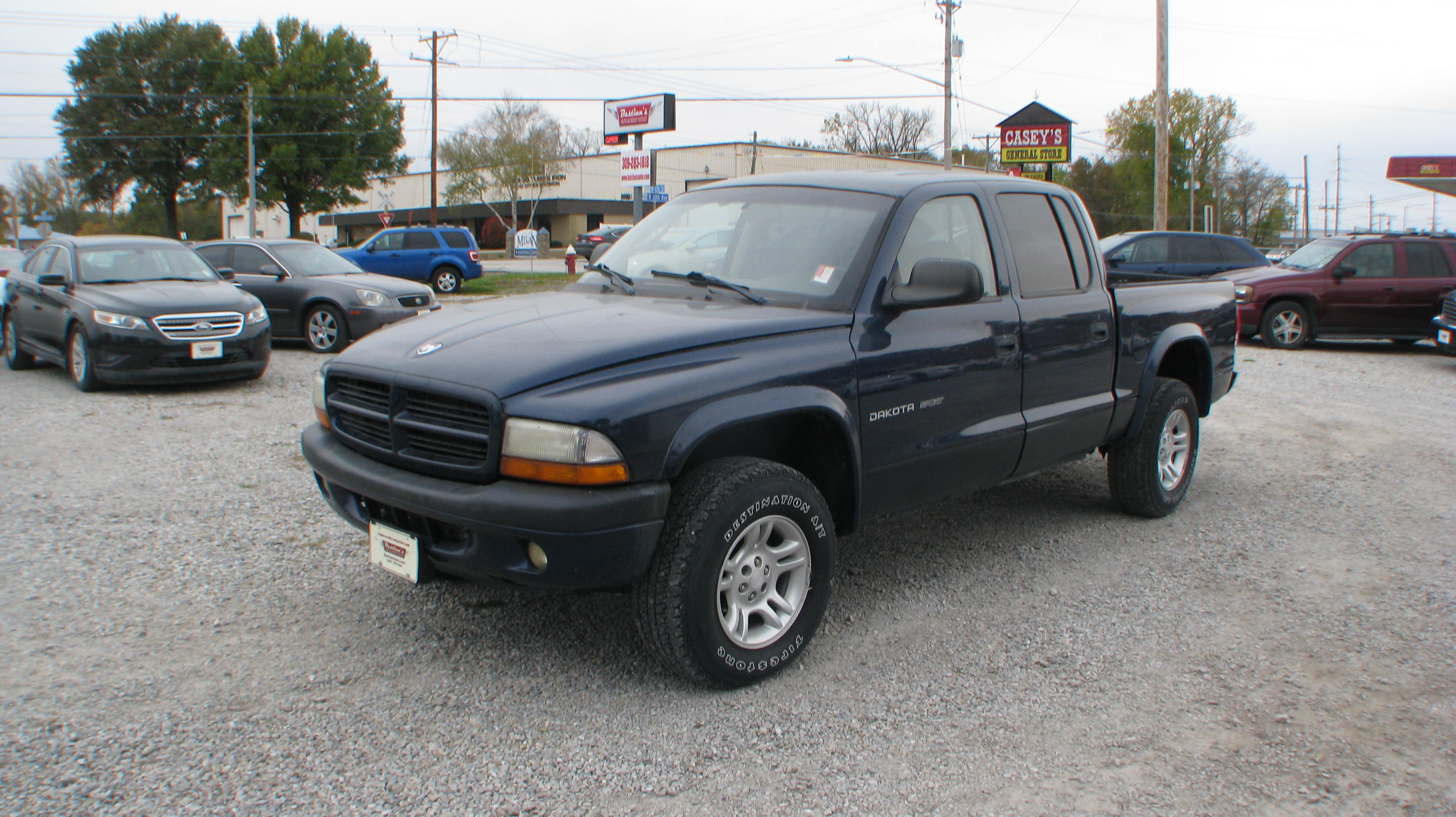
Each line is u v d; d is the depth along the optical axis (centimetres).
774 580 338
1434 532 520
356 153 5509
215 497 550
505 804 261
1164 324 518
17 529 486
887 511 382
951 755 290
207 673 334
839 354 346
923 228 393
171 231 6062
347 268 1319
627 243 447
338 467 340
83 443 683
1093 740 299
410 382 318
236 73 5375
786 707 318
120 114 5659
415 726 302
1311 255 1446
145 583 417
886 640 374
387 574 433
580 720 307
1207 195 7738
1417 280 1320
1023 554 480
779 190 423
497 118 5672
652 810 259
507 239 5028
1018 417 426
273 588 414
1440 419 850
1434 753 293
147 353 868
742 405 315
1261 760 289
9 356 1079
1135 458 519
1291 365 1228
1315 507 568
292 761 280
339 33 5491
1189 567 462
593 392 295
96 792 261
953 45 3306
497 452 296
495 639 368
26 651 347
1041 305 438
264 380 998
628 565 297
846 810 261
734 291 378
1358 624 393
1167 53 2336
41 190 9519
